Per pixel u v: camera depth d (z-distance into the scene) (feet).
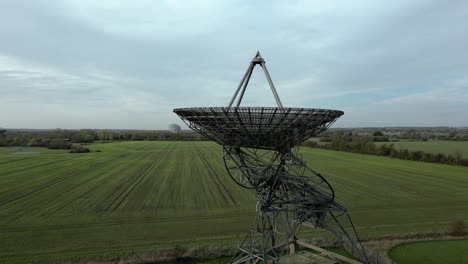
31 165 302.45
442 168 303.27
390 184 221.05
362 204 162.91
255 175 73.92
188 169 280.10
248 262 78.69
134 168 285.23
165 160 347.56
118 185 207.31
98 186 203.72
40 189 194.18
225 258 89.30
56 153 424.46
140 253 91.04
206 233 113.19
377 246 96.58
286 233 83.56
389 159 376.68
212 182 219.00
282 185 77.66
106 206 153.89
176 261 87.25
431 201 170.30
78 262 85.76
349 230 115.55
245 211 144.66
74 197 173.06
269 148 70.85
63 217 134.82
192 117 68.49
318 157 388.98
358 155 416.67
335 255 82.02
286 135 68.28
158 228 119.44
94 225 123.44
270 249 78.43
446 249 95.45
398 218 135.74
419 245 98.53
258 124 65.10
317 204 77.15
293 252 87.15
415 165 323.57
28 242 103.71
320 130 71.87
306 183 77.56
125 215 138.10
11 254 92.63
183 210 146.51
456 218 135.74
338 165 317.83
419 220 132.57
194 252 90.74
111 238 107.65
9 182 217.15
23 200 166.09
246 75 75.10
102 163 318.86
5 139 567.18
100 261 86.33
